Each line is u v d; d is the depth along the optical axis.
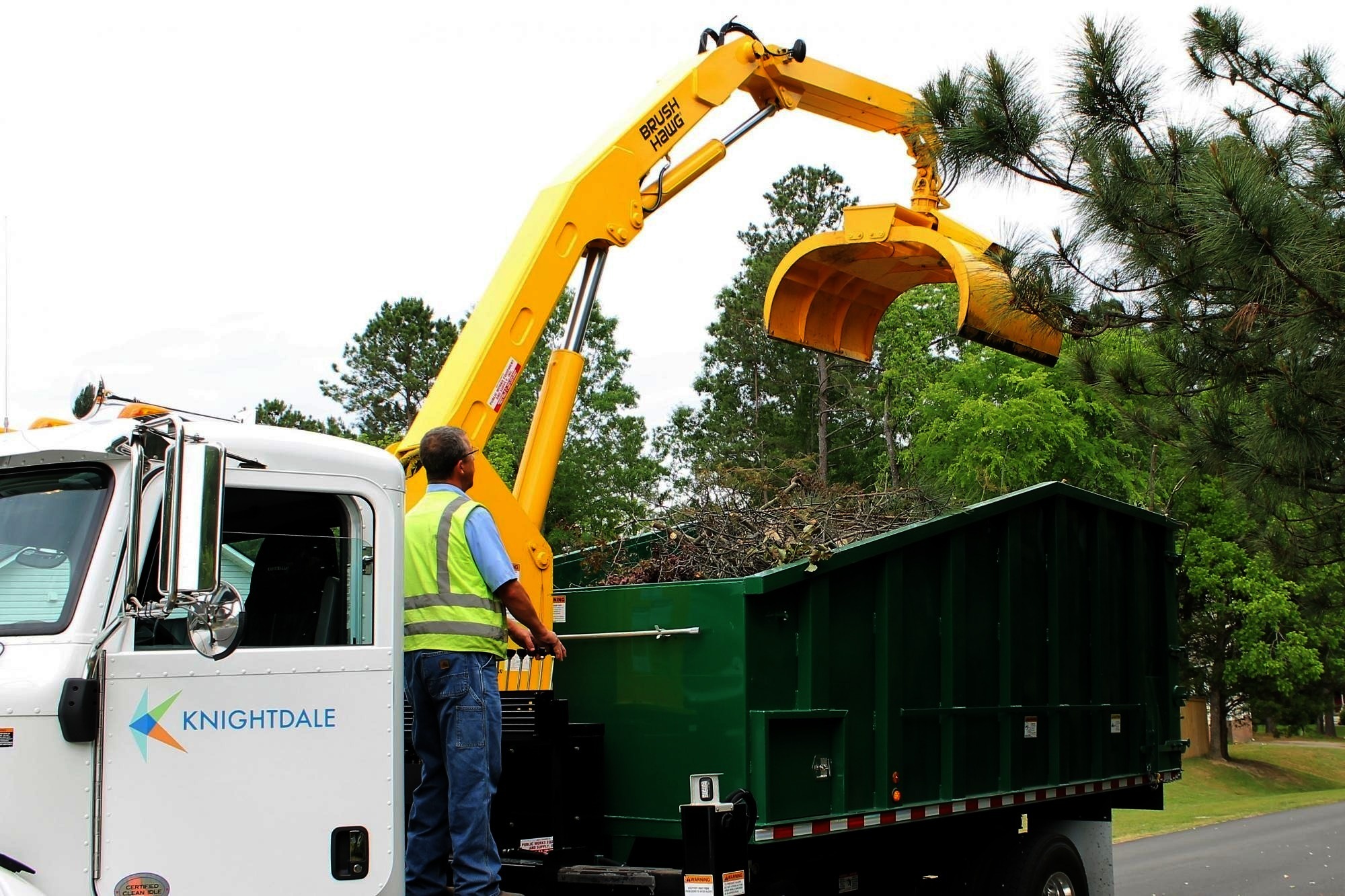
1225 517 34.25
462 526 4.84
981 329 8.07
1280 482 8.87
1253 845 15.09
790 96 8.05
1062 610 7.84
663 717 5.82
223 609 3.55
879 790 6.20
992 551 7.30
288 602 4.30
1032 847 7.44
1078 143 7.77
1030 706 7.40
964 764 6.81
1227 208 6.92
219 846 3.97
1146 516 8.86
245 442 4.20
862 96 8.45
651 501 7.42
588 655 6.21
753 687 5.59
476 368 6.26
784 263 8.40
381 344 37.38
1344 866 13.04
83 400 4.50
